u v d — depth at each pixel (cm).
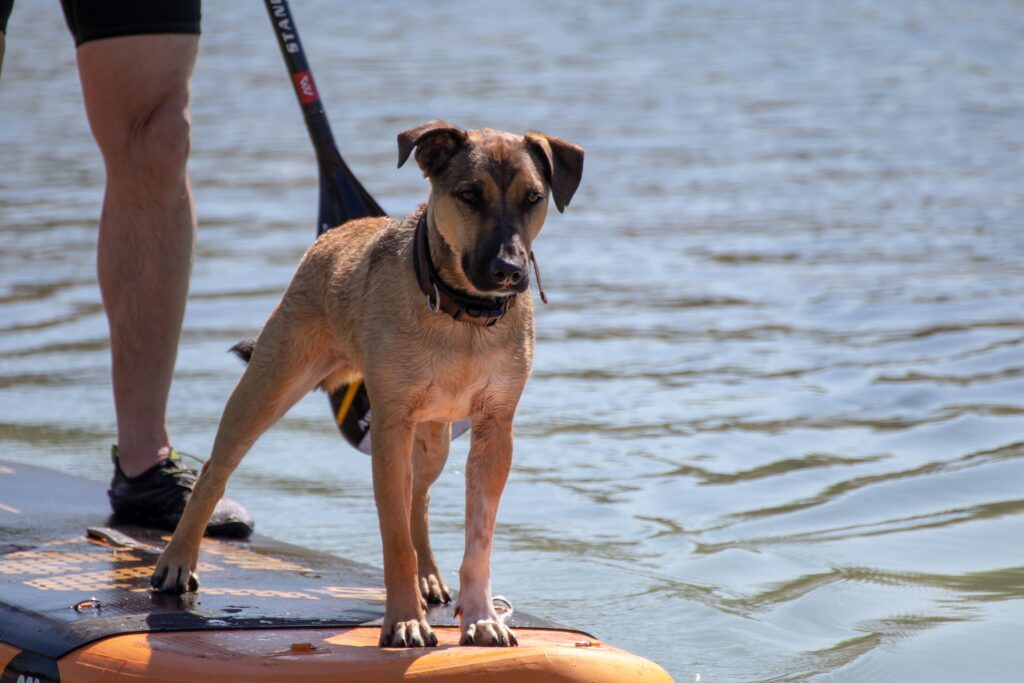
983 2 5472
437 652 582
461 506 1030
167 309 840
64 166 2541
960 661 732
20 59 4147
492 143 675
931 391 1270
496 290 632
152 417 841
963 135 2908
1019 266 1783
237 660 577
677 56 4159
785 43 4444
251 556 789
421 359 651
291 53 873
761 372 1352
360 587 731
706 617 802
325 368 752
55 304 1605
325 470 1109
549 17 5162
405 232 678
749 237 1997
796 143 2833
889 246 1919
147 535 809
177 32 820
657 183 2439
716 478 1065
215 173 2533
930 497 1009
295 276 749
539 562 900
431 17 5178
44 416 1214
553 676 560
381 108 3175
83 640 609
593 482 1060
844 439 1148
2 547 764
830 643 762
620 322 1552
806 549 916
